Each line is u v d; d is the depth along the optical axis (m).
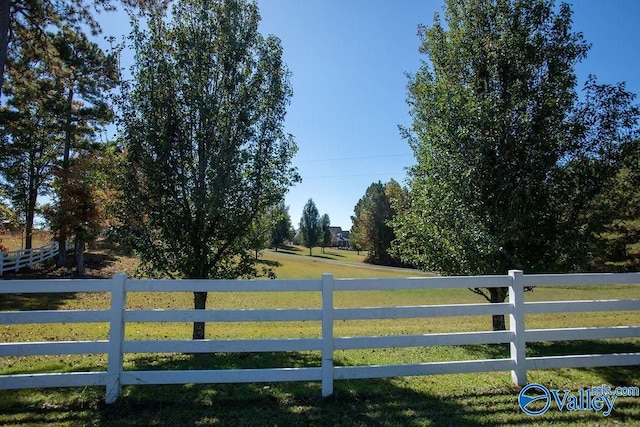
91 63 18.92
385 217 52.66
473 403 4.59
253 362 6.53
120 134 7.13
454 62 9.25
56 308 15.11
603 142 8.35
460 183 8.26
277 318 4.67
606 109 8.38
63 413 4.19
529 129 8.29
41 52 12.28
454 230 8.44
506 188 8.15
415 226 9.52
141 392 4.75
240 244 7.97
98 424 3.96
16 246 41.31
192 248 7.46
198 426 3.94
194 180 7.30
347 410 4.35
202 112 6.97
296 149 7.99
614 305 5.38
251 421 4.04
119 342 4.44
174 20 7.42
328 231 88.75
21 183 31.00
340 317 4.77
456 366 4.95
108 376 4.39
